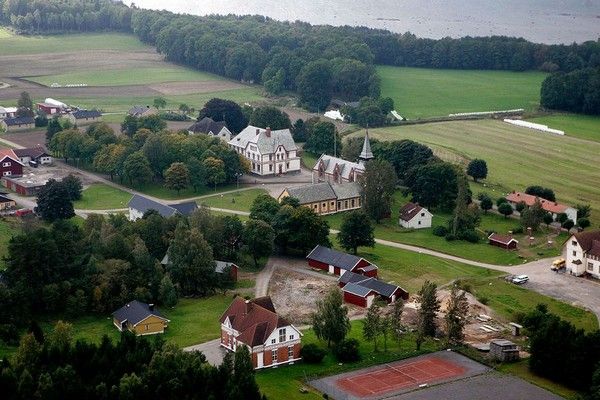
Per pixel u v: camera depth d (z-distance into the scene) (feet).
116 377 503.61
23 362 511.81
